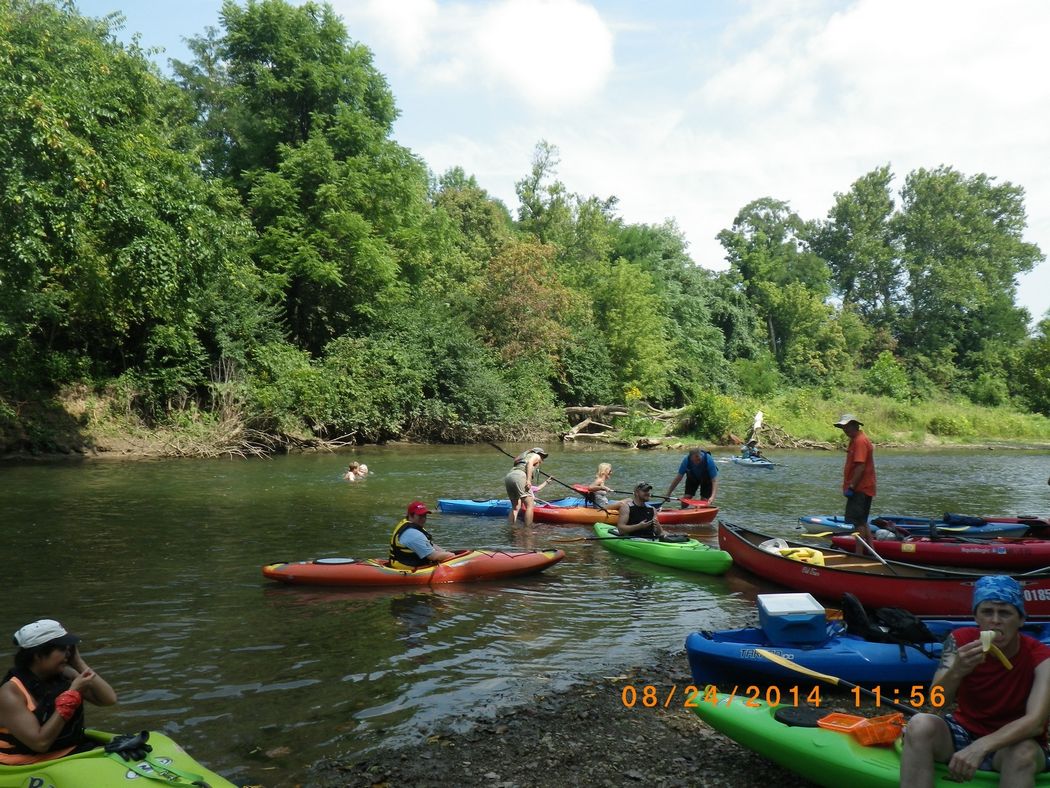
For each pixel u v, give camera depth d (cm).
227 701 525
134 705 515
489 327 3566
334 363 2700
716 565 923
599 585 873
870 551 852
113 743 366
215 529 1142
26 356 2103
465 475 1902
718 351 4828
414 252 3266
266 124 2941
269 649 633
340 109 2972
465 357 3070
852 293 7125
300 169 2808
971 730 348
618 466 2284
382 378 2742
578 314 4003
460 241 4269
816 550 868
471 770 434
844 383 5447
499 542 1109
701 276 5400
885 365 5244
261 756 446
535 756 453
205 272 1958
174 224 1788
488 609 765
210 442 2264
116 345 2338
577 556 1029
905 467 2580
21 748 364
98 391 2223
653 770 438
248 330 2477
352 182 2827
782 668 505
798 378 5497
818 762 387
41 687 371
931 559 975
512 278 3547
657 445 3158
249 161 3009
